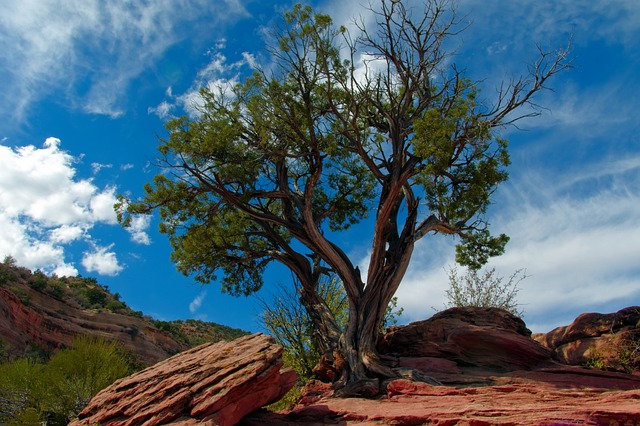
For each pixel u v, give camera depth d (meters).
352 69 18.41
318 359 19.72
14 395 12.99
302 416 12.32
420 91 20.28
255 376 11.28
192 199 19.64
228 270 23.03
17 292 61.69
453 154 18.58
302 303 20.55
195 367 12.23
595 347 15.66
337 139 20.34
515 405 10.91
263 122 18.94
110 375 14.37
